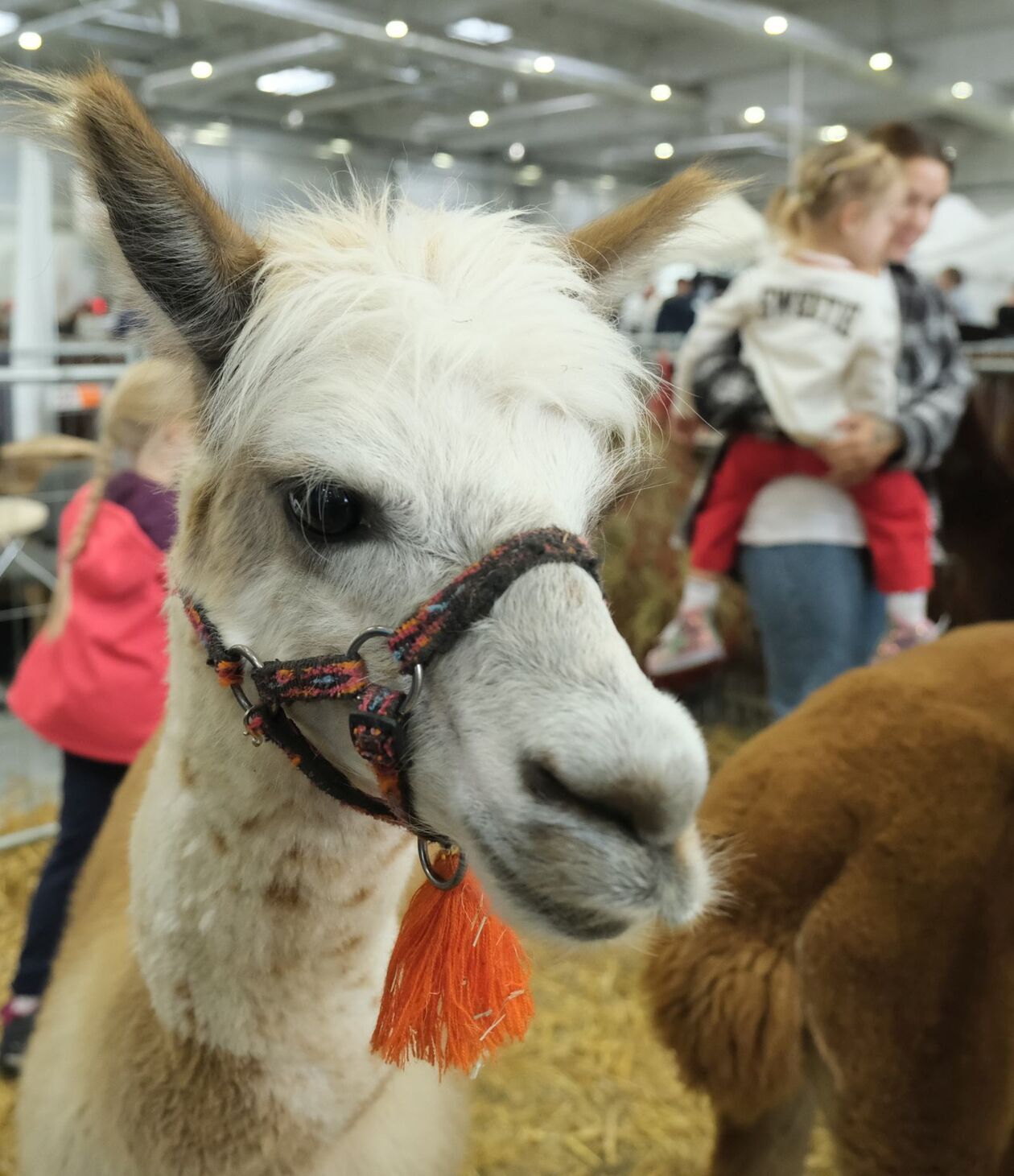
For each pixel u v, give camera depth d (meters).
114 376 4.53
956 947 1.78
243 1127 1.44
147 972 1.45
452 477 1.17
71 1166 1.53
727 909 1.88
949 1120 1.80
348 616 1.21
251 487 1.27
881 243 2.94
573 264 1.55
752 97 13.13
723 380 3.10
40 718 2.72
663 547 5.11
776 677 3.19
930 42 11.93
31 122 1.20
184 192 1.26
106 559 2.62
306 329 1.23
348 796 1.29
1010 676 1.96
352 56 10.89
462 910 1.36
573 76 11.98
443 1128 1.79
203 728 1.37
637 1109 2.90
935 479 4.43
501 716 1.09
